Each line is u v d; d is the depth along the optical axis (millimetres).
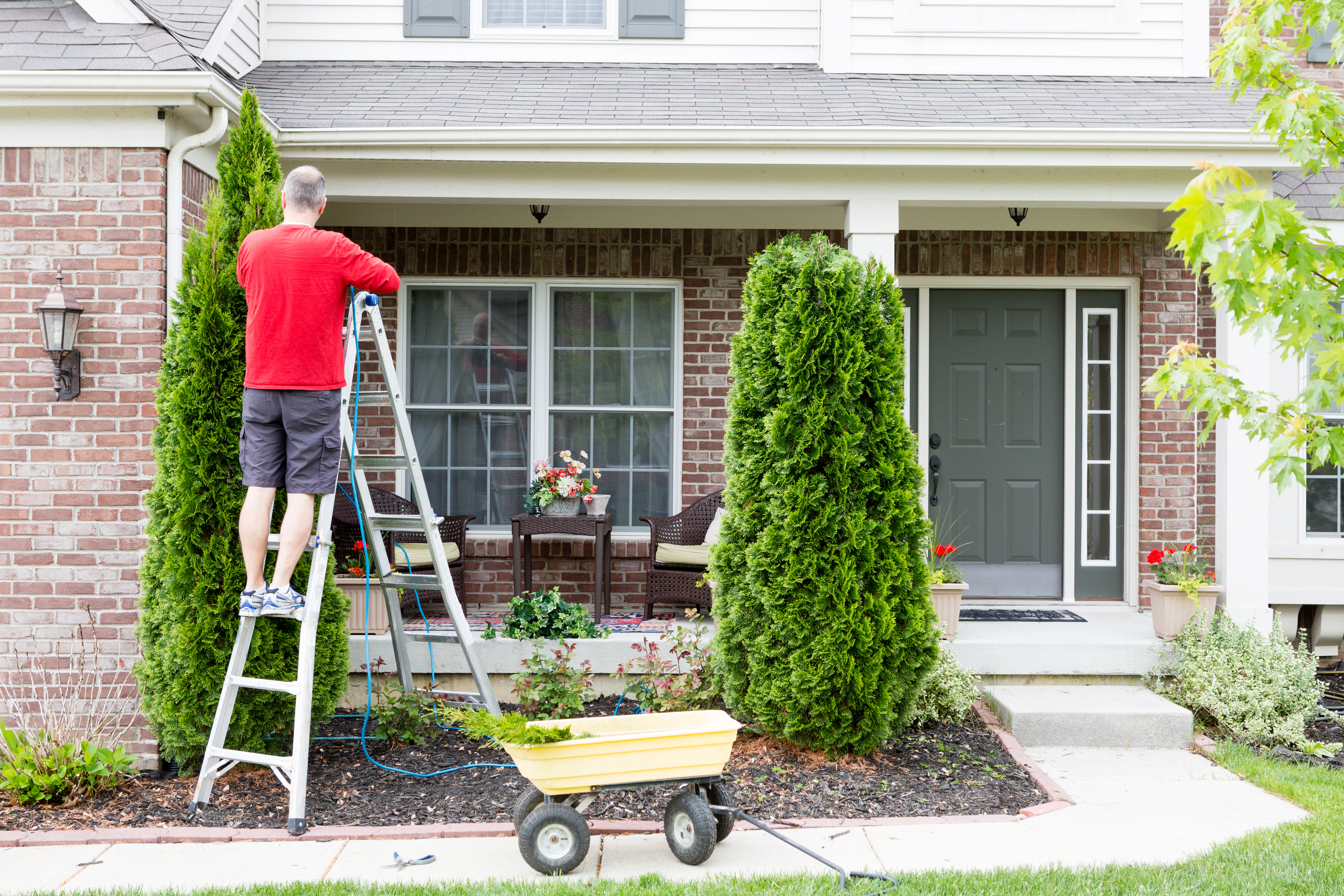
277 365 4117
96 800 4523
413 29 7719
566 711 5438
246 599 4238
